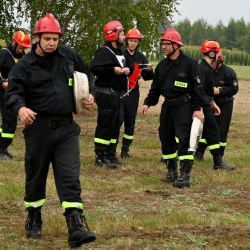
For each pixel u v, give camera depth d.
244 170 12.17
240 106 30.98
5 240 6.88
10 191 9.22
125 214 8.27
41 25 6.28
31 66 6.39
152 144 15.40
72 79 6.48
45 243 6.82
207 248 6.80
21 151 13.47
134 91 12.60
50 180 10.12
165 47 9.87
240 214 8.58
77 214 6.24
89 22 21.33
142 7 22.41
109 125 11.64
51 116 6.44
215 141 12.09
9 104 6.27
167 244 6.91
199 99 9.95
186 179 10.22
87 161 12.21
